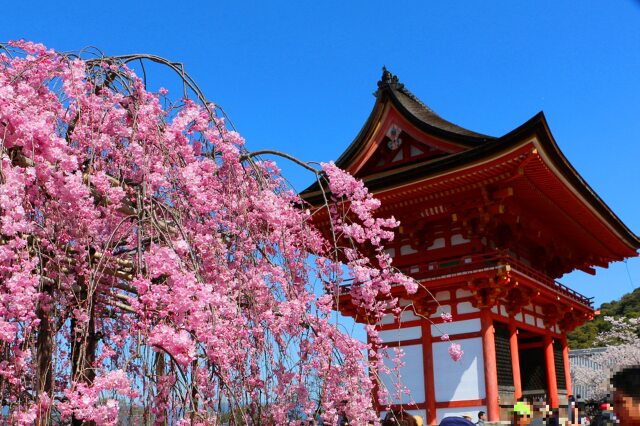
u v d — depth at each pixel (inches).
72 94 235.0
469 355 723.4
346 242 754.8
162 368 219.6
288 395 249.8
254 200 278.5
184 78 276.7
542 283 805.2
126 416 205.3
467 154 685.3
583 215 873.5
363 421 266.2
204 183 266.8
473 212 740.0
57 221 222.2
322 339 261.1
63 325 231.0
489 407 689.0
